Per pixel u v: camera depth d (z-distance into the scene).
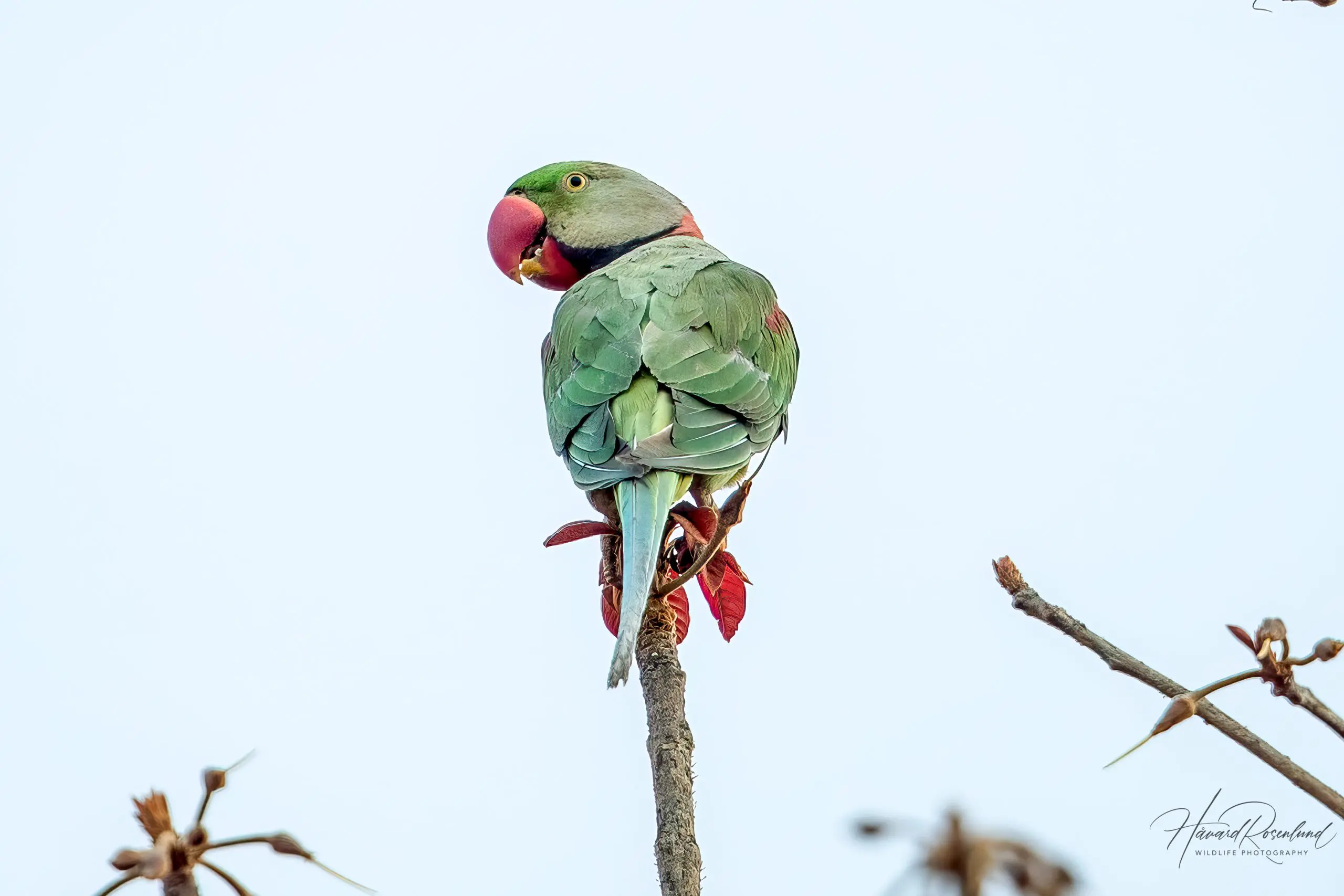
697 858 7.21
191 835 4.11
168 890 4.04
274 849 4.18
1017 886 3.30
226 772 4.17
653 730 7.99
